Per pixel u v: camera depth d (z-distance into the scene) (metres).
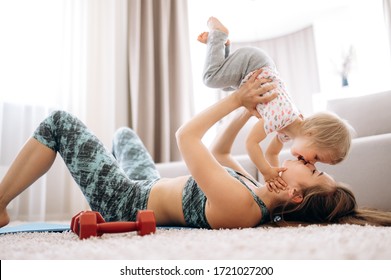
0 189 1.00
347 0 3.67
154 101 2.82
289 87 4.22
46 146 1.04
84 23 2.61
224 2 3.57
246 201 0.90
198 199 0.97
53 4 2.45
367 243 0.56
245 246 0.56
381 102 2.09
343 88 3.60
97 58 2.74
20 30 2.26
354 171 1.52
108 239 0.73
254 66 1.15
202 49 3.54
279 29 4.20
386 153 1.47
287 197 0.96
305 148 0.96
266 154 1.22
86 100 2.60
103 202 1.04
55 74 2.42
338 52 3.81
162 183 1.08
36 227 1.12
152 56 2.81
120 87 2.84
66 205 2.42
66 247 0.64
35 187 2.16
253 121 2.27
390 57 3.05
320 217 0.97
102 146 1.09
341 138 0.95
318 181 0.97
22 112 2.21
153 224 0.79
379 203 1.46
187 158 0.90
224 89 1.31
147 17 2.86
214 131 3.06
